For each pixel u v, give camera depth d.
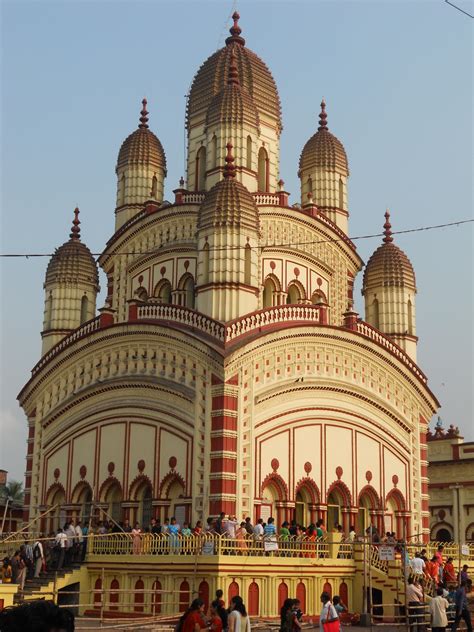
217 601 18.30
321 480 35.41
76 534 31.98
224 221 34.56
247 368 33.44
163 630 24.31
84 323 39.78
